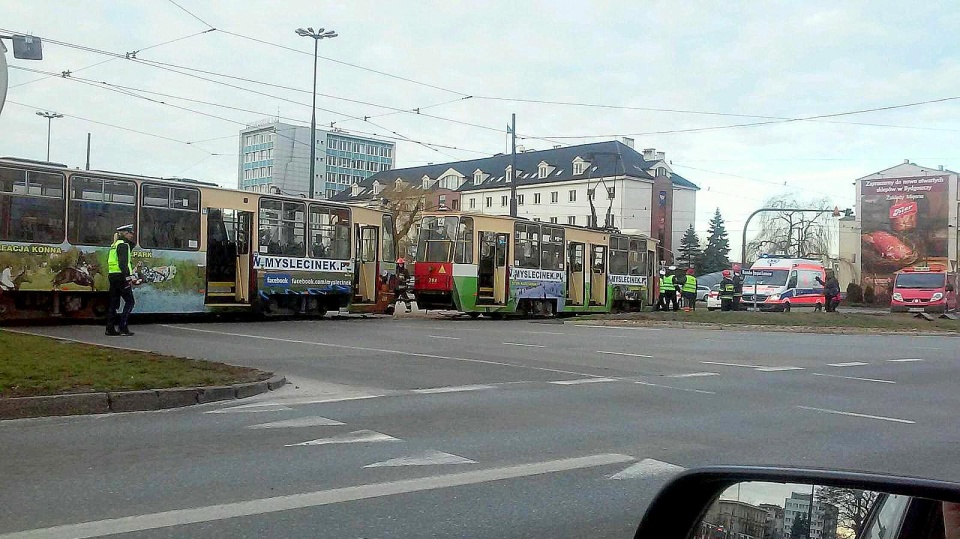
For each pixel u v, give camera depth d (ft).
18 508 18.52
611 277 122.01
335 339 61.52
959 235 229.66
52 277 65.21
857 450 26.68
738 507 8.91
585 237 116.37
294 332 67.10
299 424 28.89
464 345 59.77
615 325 94.22
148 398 31.83
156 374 35.47
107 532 16.98
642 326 94.27
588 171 296.71
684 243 299.17
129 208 69.97
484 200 324.19
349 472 22.34
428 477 22.04
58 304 66.64
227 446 25.23
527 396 36.14
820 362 55.47
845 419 32.78
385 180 357.00
